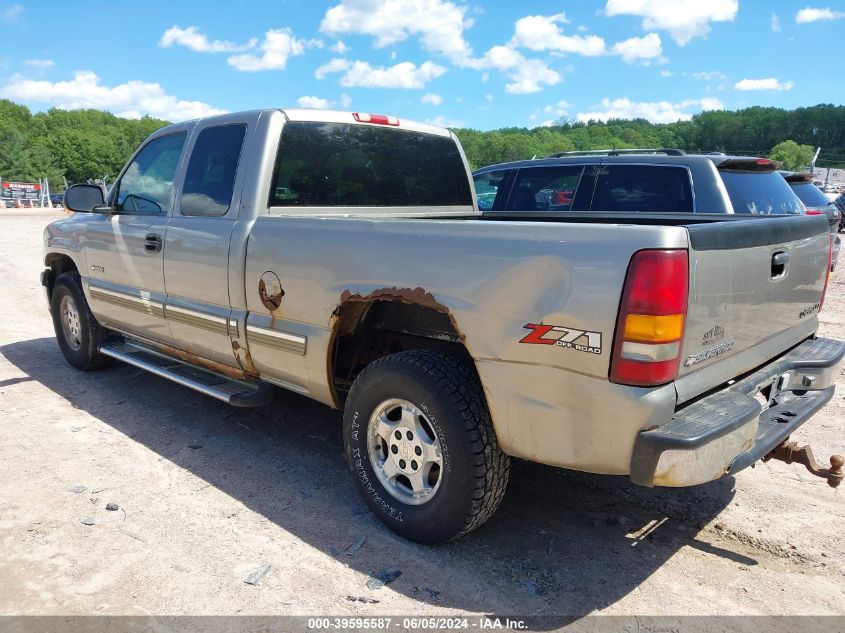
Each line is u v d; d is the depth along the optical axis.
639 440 2.39
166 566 2.90
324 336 3.35
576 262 2.44
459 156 5.11
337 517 3.37
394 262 3.00
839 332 7.76
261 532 3.21
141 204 4.67
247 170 3.82
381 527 3.28
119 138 131.88
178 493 3.58
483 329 2.71
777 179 6.57
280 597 2.71
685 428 2.41
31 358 6.14
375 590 2.77
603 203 6.72
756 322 2.91
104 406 4.89
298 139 3.96
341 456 4.13
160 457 4.03
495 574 2.91
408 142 4.68
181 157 4.32
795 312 3.31
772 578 2.93
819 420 4.89
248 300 3.73
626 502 3.61
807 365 3.31
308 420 4.71
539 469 4.02
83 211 4.98
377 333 3.71
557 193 7.17
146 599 2.67
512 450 2.75
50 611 2.59
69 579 2.79
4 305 8.71
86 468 3.85
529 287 2.56
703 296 2.48
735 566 3.02
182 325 4.26
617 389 2.39
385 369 3.05
